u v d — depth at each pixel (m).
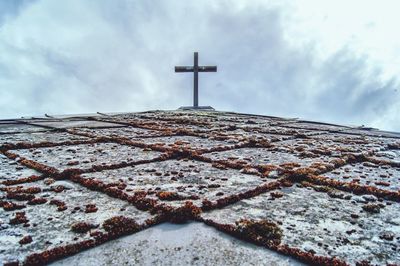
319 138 12.59
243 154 8.69
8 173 6.31
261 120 20.00
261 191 5.58
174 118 18.62
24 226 4.08
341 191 5.78
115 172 6.50
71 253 3.51
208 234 4.00
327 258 3.45
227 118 20.06
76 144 9.62
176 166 7.15
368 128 18.98
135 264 3.34
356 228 4.26
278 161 7.85
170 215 4.39
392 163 8.00
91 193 5.32
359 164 8.00
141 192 5.21
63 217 4.36
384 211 4.86
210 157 8.05
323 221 4.44
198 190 5.46
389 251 3.70
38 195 5.16
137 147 9.27
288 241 3.85
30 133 11.73
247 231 3.93
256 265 3.37
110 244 3.73
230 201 5.01
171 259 3.43
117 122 16.27
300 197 5.38
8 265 3.26
